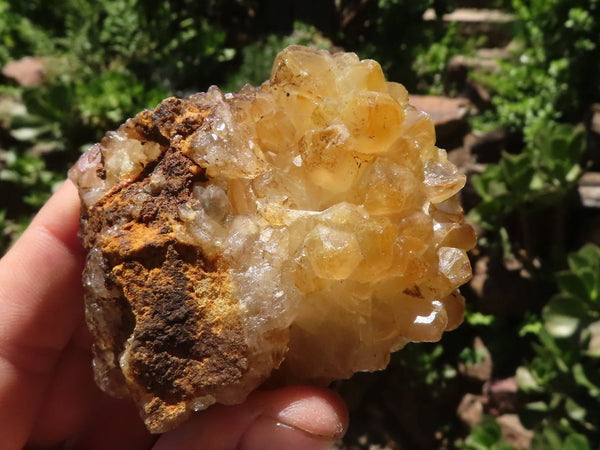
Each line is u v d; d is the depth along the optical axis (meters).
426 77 0.41
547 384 0.27
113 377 0.10
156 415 0.09
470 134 0.33
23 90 0.35
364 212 0.09
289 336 0.09
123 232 0.09
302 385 0.10
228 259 0.09
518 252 0.30
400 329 0.10
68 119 0.34
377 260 0.09
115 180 0.10
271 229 0.09
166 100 0.10
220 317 0.09
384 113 0.09
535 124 0.32
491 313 0.31
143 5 0.39
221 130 0.10
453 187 0.10
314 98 0.10
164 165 0.10
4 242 0.32
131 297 0.09
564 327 0.26
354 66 0.10
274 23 0.45
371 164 0.09
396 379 0.31
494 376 0.30
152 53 0.39
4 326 0.12
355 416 0.32
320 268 0.09
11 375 0.12
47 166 0.34
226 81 0.39
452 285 0.10
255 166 0.10
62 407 0.13
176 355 0.09
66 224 0.12
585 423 0.26
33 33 0.41
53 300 0.12
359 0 0.43
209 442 0.10
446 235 0.10
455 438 0.30
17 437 0.12
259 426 0.10
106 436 0.13
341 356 0.10
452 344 0.31
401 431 0.31
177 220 0.09
